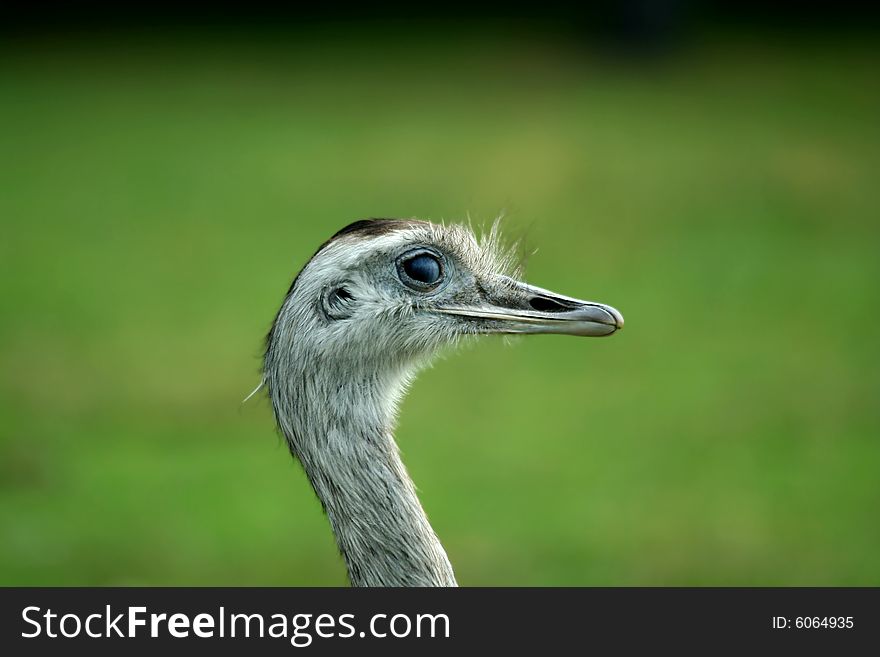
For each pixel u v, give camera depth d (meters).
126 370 24.83
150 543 18.17
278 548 18.19
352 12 65.50
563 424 22.70
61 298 29.20
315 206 36.50
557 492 20.02
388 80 52.66
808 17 63.47
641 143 42.75
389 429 9.13
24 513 18.92
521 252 10.44
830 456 20.97
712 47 57.66
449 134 44.12
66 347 26.05
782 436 21.80
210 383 24.31
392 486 8.88
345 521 8.91
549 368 25.59
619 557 17.92
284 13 65.50
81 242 33.75
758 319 27.81
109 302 28.95
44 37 61.31
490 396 24.14
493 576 17.55
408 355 9.48
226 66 55.50
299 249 32.69
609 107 47.81
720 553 17.86
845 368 24.84
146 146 43.69
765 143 42.44
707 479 20.31
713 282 30.25
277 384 9.08
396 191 37.56
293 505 19.47
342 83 52.25
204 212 36.28
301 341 8.98
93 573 17.14
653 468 20.78
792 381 24.33
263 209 36.38
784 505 19.39
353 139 43.91
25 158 42.56
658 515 19.17
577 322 9.71
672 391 24.11
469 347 9.78
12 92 51.47
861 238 33.44
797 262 31.61
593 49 56.69
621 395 23.92
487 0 66.31
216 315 28.02
